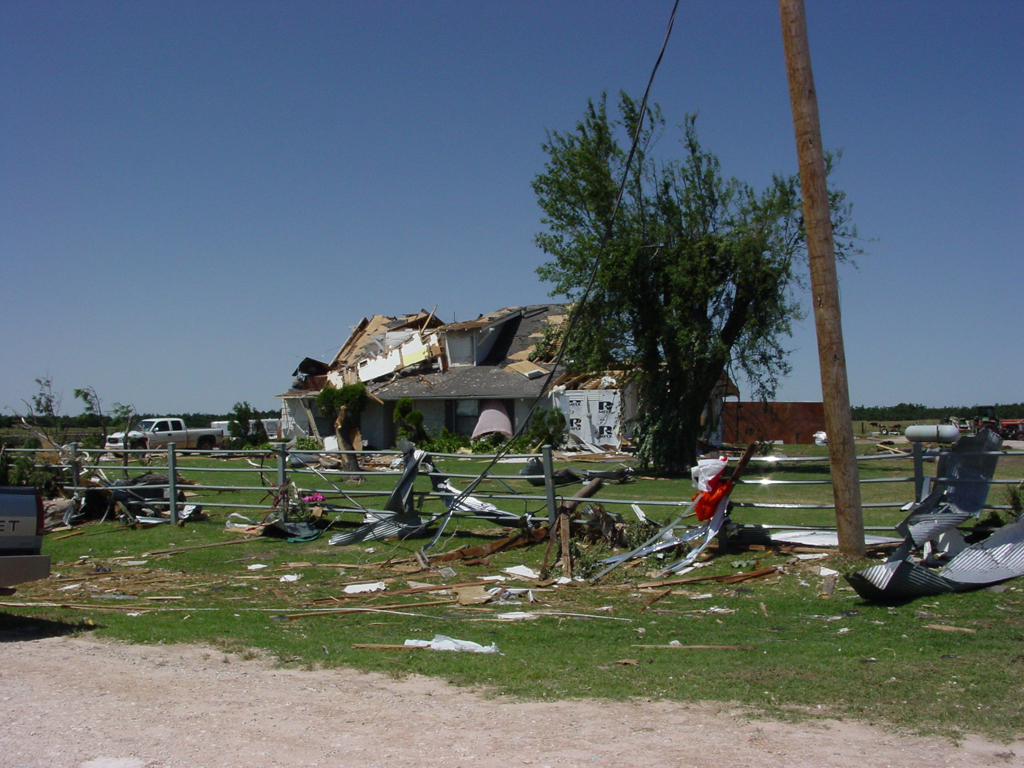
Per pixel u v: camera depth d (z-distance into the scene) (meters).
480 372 36.22
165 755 4.36
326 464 28.48
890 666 5.80
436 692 5.46
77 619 7.87
